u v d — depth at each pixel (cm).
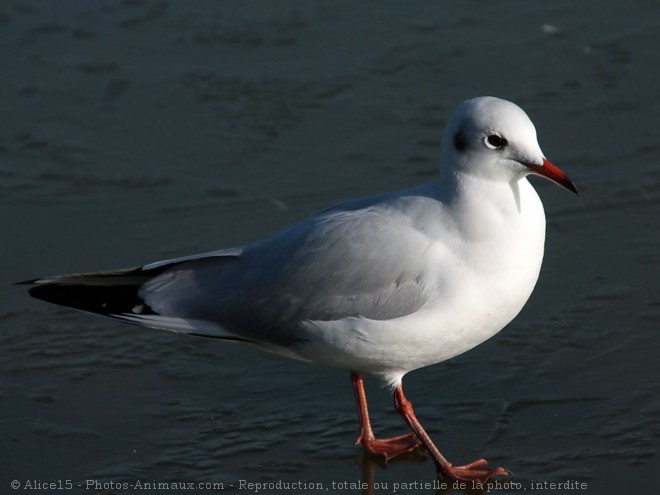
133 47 1917
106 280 1170
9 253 1482
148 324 1146
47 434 1180
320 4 2012
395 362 1103
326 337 1091
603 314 1326
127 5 2027
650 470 1087
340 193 1577
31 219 1551
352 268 1080
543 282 1388
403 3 2005
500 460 1123
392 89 1788
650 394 1190
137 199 1588
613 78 1784
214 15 1991
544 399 1203
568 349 1274
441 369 1270
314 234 1104
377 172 1614
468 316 1065
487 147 1044
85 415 1209
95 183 1622
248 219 1536
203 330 1144
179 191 1602
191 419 1205
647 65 1808
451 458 1134
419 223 1077
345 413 1219
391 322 1064
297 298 1100
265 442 1170
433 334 1072
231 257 1155
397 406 1139
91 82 1838
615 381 1217
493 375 1250
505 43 1881
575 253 1434
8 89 1823
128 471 1124
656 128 1673
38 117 1762
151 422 1200
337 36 1920
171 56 1892
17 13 2005
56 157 1675
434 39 1900
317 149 1670
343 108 1750
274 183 1606
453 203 1068
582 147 1642
